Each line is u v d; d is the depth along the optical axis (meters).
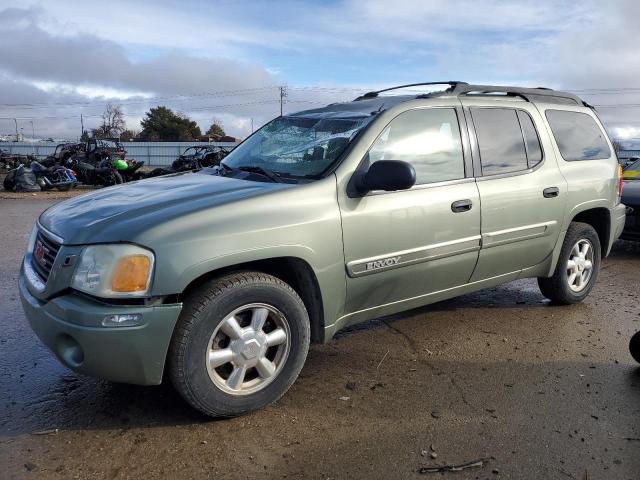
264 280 3.19
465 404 3.44
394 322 4.93
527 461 2.86
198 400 3.04
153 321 2.85
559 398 3.53
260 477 2.71
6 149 49.53
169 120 75.31
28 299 3.17
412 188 3.83
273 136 4.36
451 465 2.81
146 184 3.91
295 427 3.16
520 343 4.46
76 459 2.84
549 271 5.04
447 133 4.14
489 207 4.25
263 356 3.25
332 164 3.60
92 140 22.55
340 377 3.81
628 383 3.76
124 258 2.84
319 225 3.36
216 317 3.03
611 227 5.55
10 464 2.78
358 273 3.58
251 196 3.26
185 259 2.90
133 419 3.22
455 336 4.60
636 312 5.32
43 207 13.77
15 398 3.47
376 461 2.84
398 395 3.55
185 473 2.73
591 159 5.32
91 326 2.81
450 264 4.09
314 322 3.57
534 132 4.80
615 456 2.90
